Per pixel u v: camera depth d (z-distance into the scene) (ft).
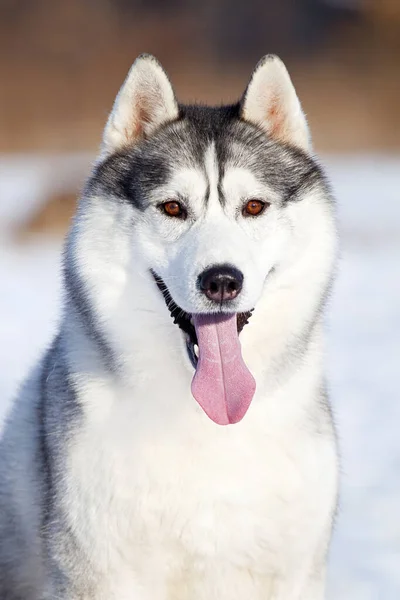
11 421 29.14
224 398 24.36
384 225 102.32
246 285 23.89
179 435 25.00
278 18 228.63
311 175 26.53
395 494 37.88
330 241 26.25
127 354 25.45
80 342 26.17
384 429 44.96
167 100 27.27
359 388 51.29
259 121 27.35
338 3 229.66
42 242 98.73
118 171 26.37
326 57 219.61
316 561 26.00
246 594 25.88
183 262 24.22
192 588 25.77
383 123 186.80
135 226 25.35
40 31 222.89
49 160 155.94
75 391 25.85
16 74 204.85
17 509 28.19
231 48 224.12
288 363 25.67
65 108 192.65
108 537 24.97
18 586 29.04
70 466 25.32
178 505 24.80
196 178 25.23
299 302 25.88
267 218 25.36
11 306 70.74
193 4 231.09
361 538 34.63
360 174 141.08
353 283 79.51
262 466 24.99
